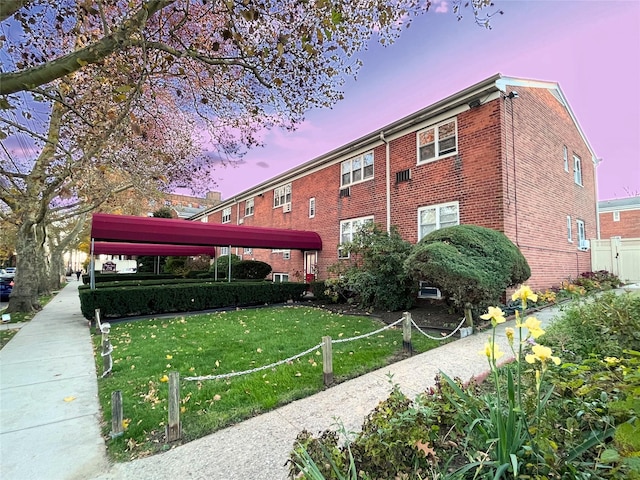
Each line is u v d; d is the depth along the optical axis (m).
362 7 5.85
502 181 9.14
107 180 13.30
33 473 2.99
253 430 3.61
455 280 7.02
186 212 41.88
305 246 15.87
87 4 4.59
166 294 11.60
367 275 10.23
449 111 10.52
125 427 3.71
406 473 2.18
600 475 1.89
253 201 23.84
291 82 6.64
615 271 14.37
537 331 2.12
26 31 5.73
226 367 5.57
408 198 11.82
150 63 5.85
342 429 2.47
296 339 7.27
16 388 5.02
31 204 11.15
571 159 13.59
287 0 5.56
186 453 3.23
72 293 22.30
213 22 6.17
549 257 11.09
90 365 6.11
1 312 12.92
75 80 7.08
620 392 2.27
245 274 20.06
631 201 27.34
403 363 5.48
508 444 2.06
